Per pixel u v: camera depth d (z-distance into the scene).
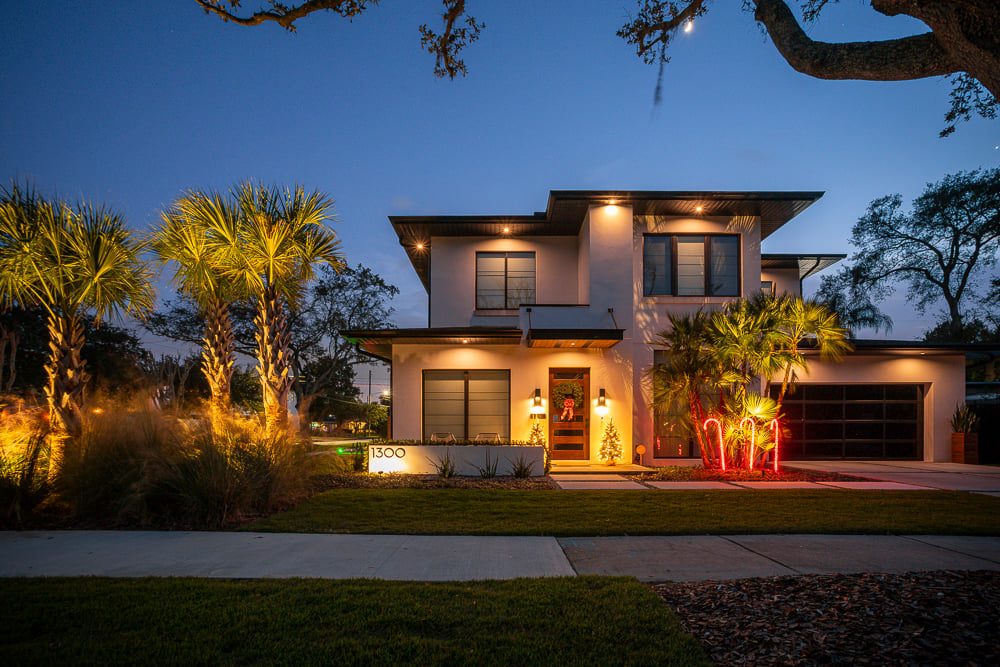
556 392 15.07
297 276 12.01
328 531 7.08
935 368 16.44
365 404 39.59
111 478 7.75
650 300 15.26
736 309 12.77
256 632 3.87
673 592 4.82
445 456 12.16
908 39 4.36
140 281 10.17
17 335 21.70
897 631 3.72
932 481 11.84
